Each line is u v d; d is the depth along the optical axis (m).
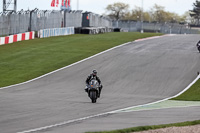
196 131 40.16
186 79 108.56
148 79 108.94
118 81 106.19
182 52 156.62
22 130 39.97
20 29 199.75
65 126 43.19
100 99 75.62
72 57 145.50
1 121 45.94
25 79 109.00
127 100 75.12
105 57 145.25
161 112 57.47
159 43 191.12
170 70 121.19
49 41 193.25
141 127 41.44
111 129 41.53
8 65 129.25
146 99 78.38
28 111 55.25
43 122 45.69
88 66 128.38
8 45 173.75
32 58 142.88
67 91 89.69
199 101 76.19
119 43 186.75
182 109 61.84
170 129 41.00
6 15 184.38
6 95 79.44
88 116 51.72
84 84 101.94
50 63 133.75
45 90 90.94
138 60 138.62
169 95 87.06
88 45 178.25
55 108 59.44
